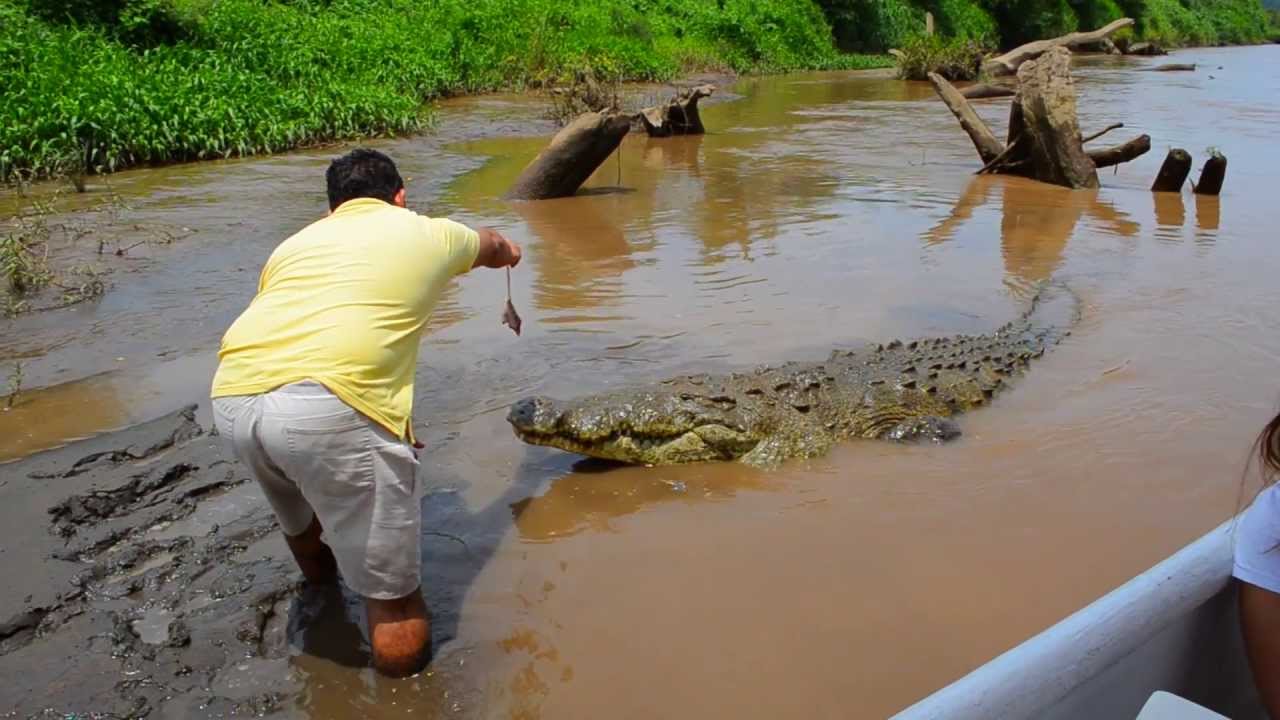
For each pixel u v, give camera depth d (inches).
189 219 352.2
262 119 507.8
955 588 132.3
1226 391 198.7
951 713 57.9
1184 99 821.2
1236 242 331.0
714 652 119.2
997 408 194.4
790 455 176.1
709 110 759.1
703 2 1224.2
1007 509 154.0
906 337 234.8
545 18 896.9
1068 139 439.5
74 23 530.0
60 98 438.9
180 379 206.5
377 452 111.0
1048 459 171.0
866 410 186.7
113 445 172.1
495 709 109.3
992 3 1654.8
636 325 241.3
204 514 152.0
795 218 367.6
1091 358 219.1
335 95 561.0
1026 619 125.2
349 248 119.2
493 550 143.6
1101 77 1082.1
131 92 468.1
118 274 284.2
